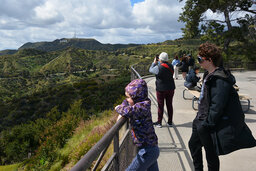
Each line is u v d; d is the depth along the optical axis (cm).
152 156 193
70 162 671
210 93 189
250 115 560
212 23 2344
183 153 337
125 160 216
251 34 2514
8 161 1296
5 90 19125
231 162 316
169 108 446
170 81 422
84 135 911
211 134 194
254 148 363
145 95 196
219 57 195
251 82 1174
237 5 2102
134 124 192
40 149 909
